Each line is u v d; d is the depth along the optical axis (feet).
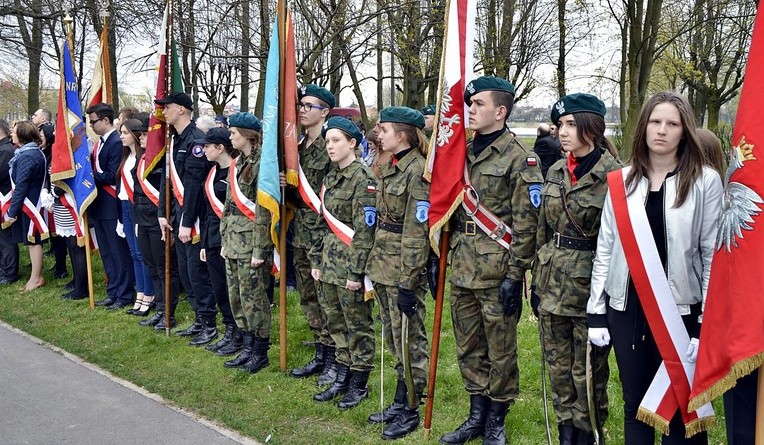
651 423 9.12
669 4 51.57
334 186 14.20
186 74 40.42
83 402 14.82
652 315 9.06
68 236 23.53
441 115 11.51
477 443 12.32
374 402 14.35
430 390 12.34
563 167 10.66
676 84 67.97
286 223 15.92
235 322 18.01
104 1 33.63
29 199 24.70
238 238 16.28
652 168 9.18
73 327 20.52
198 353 18.04
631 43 42.22
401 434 12.85
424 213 12.05
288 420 13.78
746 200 7.90
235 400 14.79
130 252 22.41
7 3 42.06
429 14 38.17
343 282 14.06
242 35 36.88
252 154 16.43
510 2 44.47
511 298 11.08
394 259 12.94
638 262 9.11
